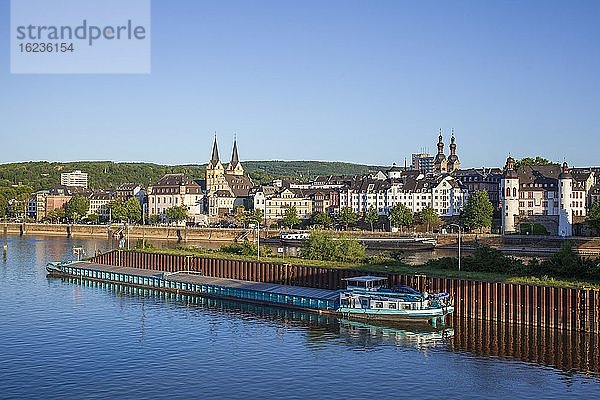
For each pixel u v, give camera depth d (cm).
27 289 15138
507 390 8181
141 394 8075
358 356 9550
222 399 7912
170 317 12062
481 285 11312
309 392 8150
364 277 12438
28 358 9469
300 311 12575
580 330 10375
